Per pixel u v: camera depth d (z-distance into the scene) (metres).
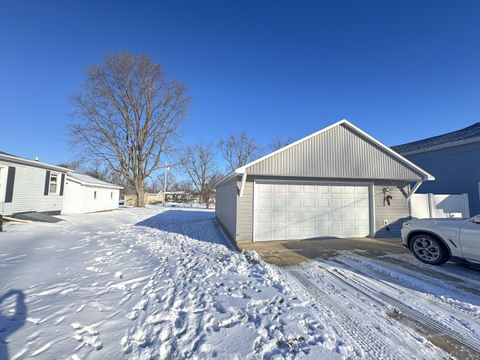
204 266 5.13
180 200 41.88
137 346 2.42
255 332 2.67
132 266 5.03
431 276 4.61
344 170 8.36
